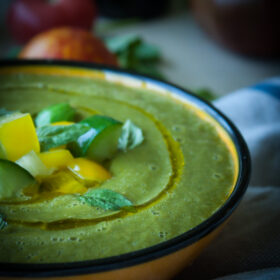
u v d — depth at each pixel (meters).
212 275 0.42
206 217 0.39
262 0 0.68
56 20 0.72
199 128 0.45
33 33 0.72
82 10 0.73
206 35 0.85
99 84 0.49
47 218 0.38
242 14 0.71
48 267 0.33
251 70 0.75
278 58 0.78
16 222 0.38
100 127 0.42
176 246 0.35
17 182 0.39
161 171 0.42
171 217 0.38
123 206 0.39
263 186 0.49
